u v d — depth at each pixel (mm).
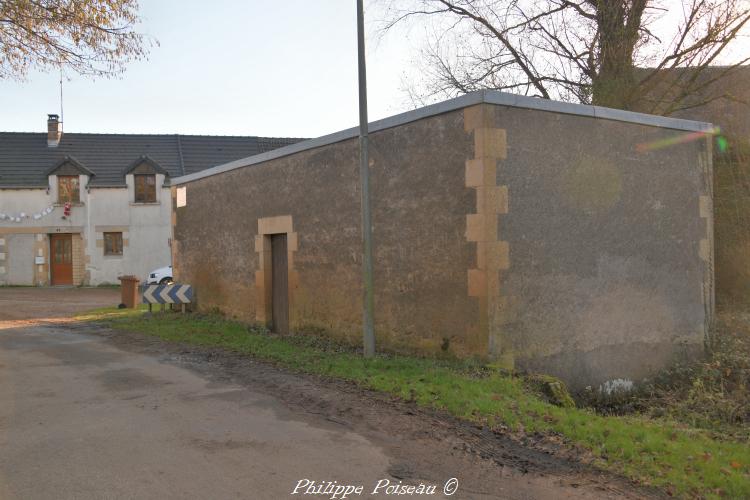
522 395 6762
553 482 4586
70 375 8320
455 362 8000
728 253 12688
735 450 5738
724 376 9336
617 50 13859
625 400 8930
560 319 8320
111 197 28578
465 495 4324
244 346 10336
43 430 5727
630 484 4586
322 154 10539
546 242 8164
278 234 12117
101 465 4805
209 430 5723
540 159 8133
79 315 16375
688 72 14023
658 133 9711
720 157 13023
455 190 8000
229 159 31703
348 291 10008
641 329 9367
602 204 8875
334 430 5711
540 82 15719
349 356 8914
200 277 15047
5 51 9492
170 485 4414
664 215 9750
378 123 9188
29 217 27922
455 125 7996
